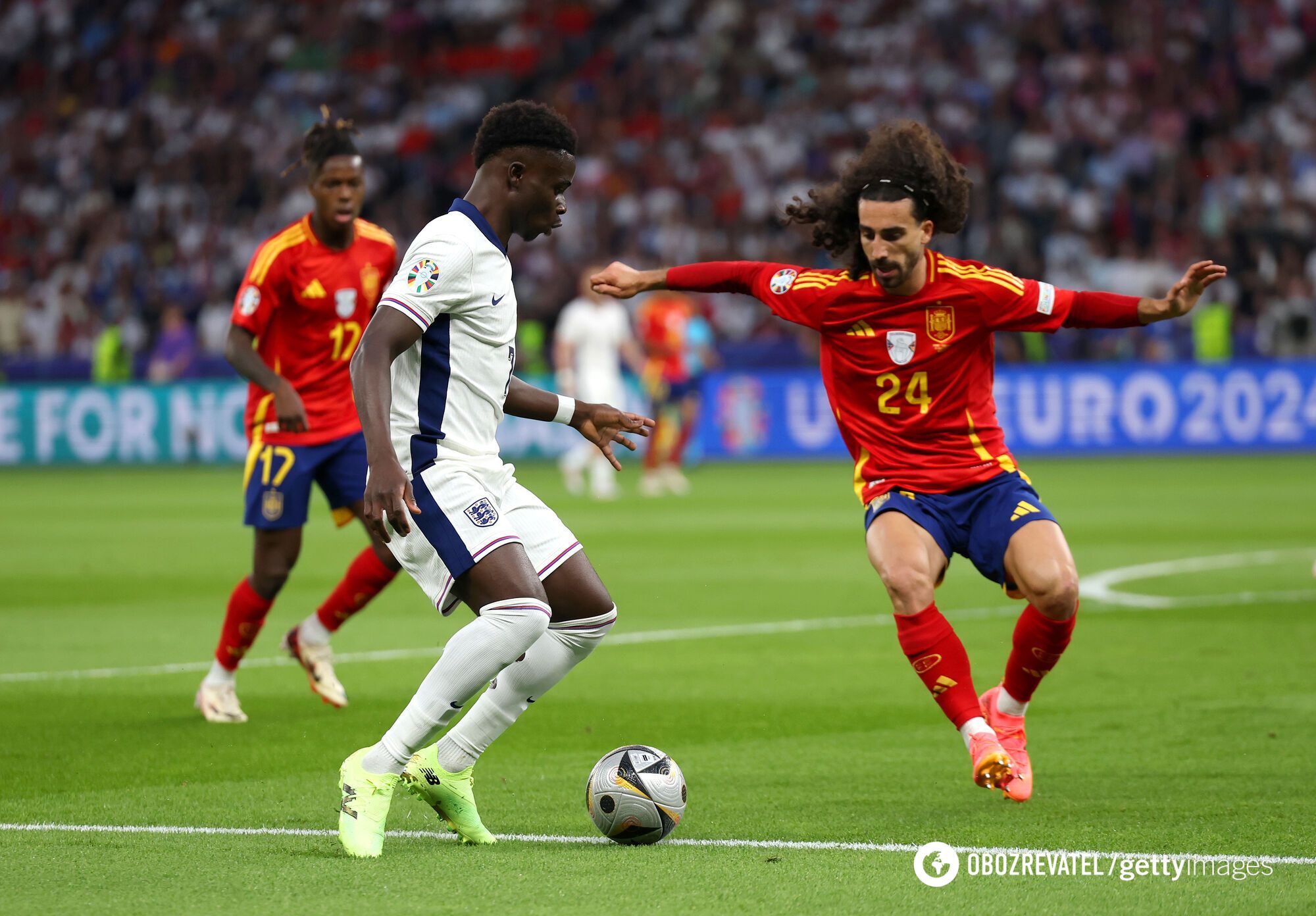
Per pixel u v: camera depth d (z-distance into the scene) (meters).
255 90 118.06
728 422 88.25
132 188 114.38
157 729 21.66
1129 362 84.38
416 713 14.59
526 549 15.65
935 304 17.66
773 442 87.38
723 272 18.64
